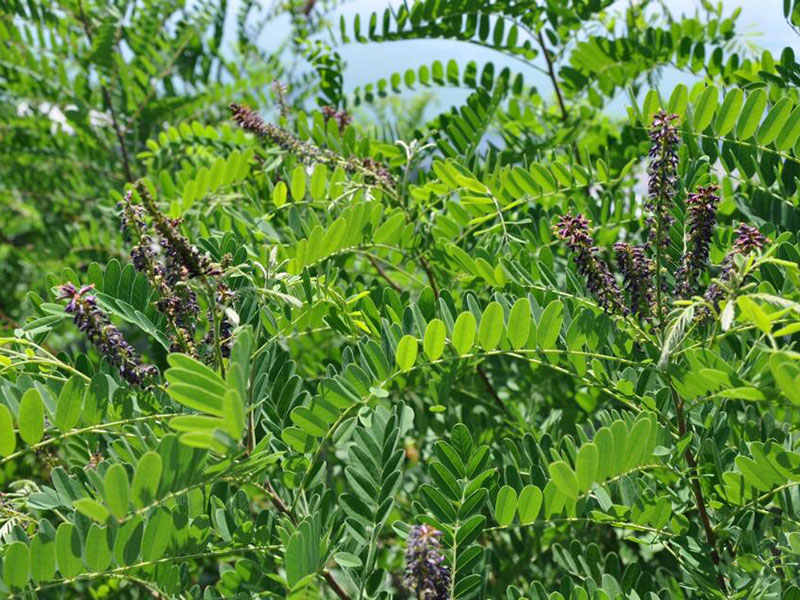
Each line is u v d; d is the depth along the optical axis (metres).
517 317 1.47
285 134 2.21
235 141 2.86
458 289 2.28
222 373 1.37
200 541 1.41
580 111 2.88
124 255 3.74
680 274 1.41
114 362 1.34
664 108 1.79
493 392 2.46
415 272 2.48
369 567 1.43
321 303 1.81
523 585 2.15
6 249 4.53
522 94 3.12
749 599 1.45
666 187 1.38
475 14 2.73
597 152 2.58
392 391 2.28
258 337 1.51
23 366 1.60
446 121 2.76
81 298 1.32
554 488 1.47
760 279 1.61
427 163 2.69
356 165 2.21
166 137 2.93
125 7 4.38
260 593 1.45
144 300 1.67
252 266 1.80
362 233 1.92
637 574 1.77
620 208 2.14
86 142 4.18
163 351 2.96
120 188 4.12
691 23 2.88
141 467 1.06
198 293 1.39
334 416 1.51
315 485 1.64
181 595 1.54
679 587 1.71
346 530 1.56
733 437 1.70
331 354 2.80
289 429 1.49
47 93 4.04
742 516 1.62
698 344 1.35
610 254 2.33
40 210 4.32
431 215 2.31
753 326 1.26
